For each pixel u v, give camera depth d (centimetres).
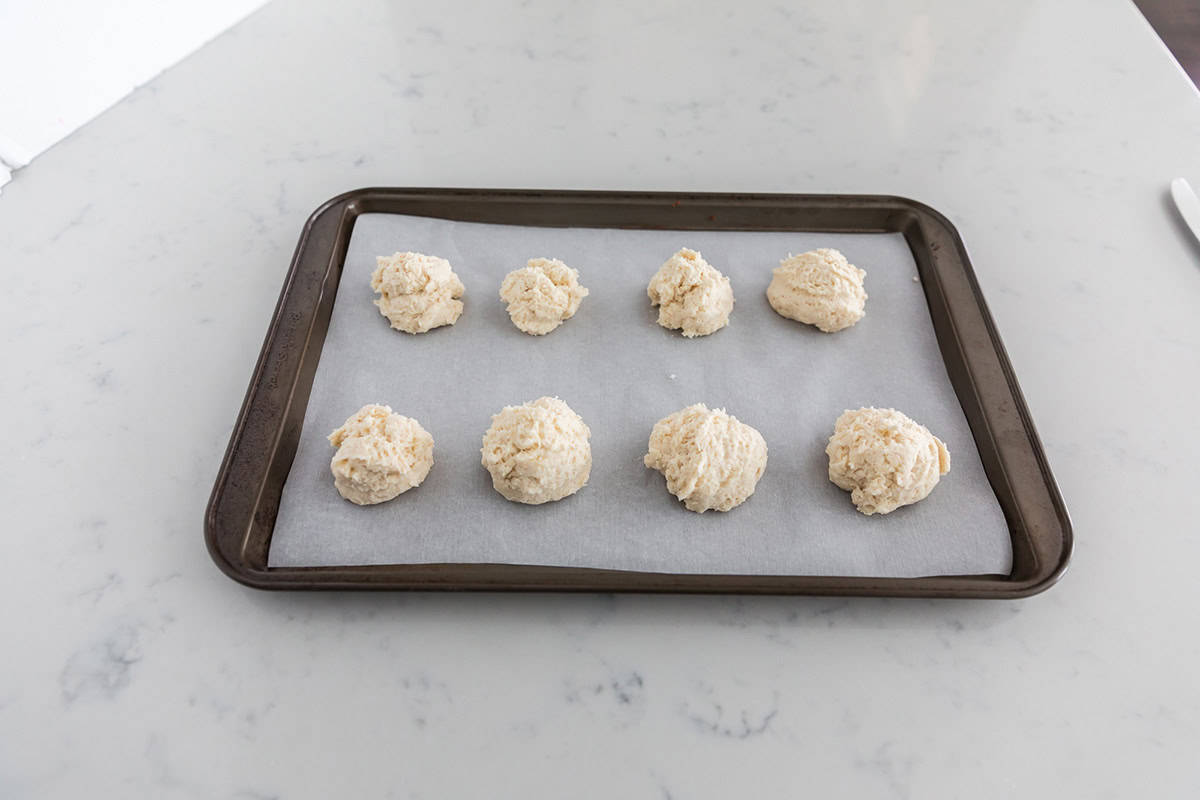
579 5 78
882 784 37
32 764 37
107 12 66
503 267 57
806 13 77
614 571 42
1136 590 43
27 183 62
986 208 61
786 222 59
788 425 49
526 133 66
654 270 57
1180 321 55
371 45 74
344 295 55
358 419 46
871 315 54
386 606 42
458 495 46
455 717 39
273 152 64
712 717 39
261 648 41
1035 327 54
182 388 51
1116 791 37
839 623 42
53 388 50
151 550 44
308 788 37
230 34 75
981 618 42
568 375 51
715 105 69
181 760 37
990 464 47
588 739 38
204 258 58
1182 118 68
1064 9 78
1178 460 48
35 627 41
